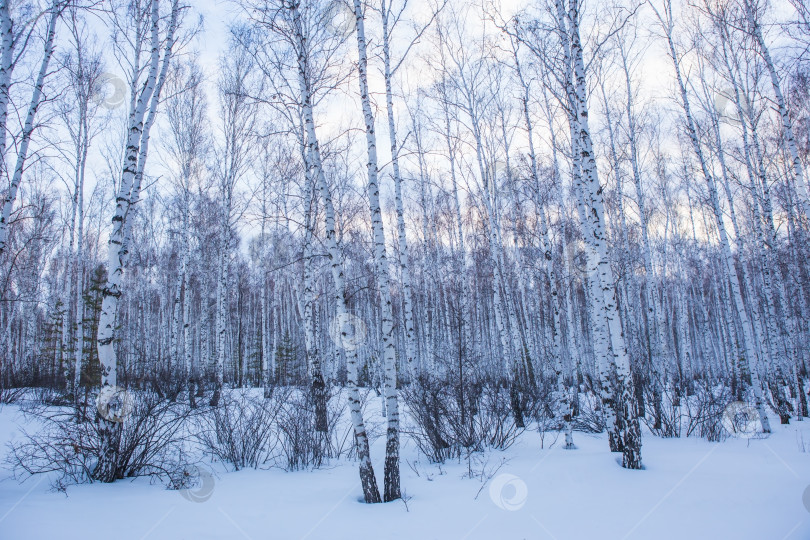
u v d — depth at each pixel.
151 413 6.36
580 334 24.30
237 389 18.30
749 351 9.91
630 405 6.29
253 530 4.18
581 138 7.16
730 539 3.77
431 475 6.36
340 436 9.76
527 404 12.25
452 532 4.12
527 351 16.33
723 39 12.31
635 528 4.07
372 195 6.18
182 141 16.84
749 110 12.59
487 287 24.78
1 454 7.33
